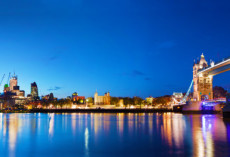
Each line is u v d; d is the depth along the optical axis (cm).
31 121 11188
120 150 3953
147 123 9331
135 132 6288
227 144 4266
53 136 5644
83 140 5006
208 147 4012
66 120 11781
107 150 3978
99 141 4862
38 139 5181
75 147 4241
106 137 5412
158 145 4288
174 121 10438
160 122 9856
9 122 10450
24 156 3600
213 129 6750
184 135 5503
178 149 3900
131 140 4934
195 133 5844
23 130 6962
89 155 3653
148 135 5647
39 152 3869
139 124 8862
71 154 3706
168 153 3634
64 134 5978
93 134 5972
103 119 12444
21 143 4662
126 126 8050
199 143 4391
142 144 4447
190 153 3594
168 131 6381
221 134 5616
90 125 8575
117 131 6556
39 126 8281
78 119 12619
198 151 3716
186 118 13012
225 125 8038
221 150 3762
